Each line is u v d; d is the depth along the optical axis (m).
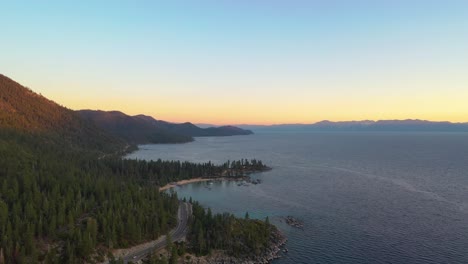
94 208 163.50
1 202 140.00
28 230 124.06
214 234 147.88
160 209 167.00
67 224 143.38
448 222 187.00
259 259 140.38
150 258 128.62
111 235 137.12
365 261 139.25
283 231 173.12
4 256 114.88
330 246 153.88
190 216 173.38
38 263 119.31
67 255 123.50
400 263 137.12
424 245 154.50
